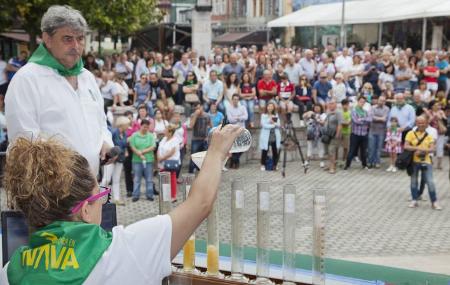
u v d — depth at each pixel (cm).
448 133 1248
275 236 594
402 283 311
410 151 902
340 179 1127
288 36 2758
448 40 1947
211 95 1241
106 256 155
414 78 1403
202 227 335
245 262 320
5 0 1419
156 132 1101
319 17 2144
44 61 267
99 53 2136
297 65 1396
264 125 1180
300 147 1248
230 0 3253
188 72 1385
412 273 327
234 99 1201
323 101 1327
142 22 1933
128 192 989
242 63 1457
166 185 286
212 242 287
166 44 2366
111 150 289
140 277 156
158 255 159
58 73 269
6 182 163
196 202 166
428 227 796
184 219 164
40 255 158
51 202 158
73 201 159
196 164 227
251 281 284
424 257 645
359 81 1437
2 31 1541
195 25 1881
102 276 153
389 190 1033
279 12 2880
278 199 806
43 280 153
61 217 161
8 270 162
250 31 2903
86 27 275
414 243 714
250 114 1268
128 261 156
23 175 159
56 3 1444
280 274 294
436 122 1200
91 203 165
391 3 1997
